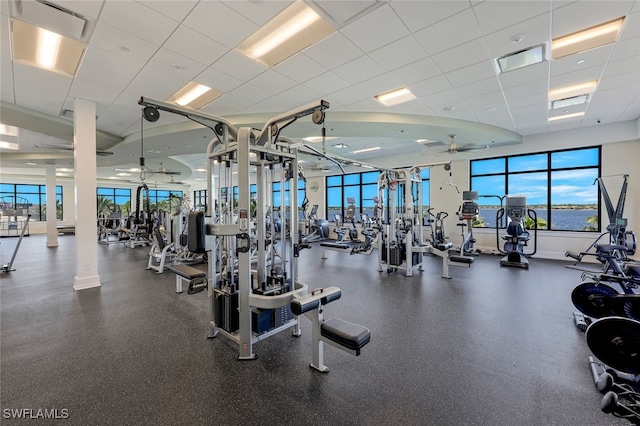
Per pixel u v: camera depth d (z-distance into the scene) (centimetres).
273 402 191
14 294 423
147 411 183
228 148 271
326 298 231
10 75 364
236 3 243
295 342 274
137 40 295
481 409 183
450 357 245
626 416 147
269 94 438
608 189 619
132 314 346
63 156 864
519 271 555
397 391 202
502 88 424
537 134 696
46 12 251
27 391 203
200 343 273
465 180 825
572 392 199
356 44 309
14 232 1321
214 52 320
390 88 421
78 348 263
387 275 535
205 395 198
